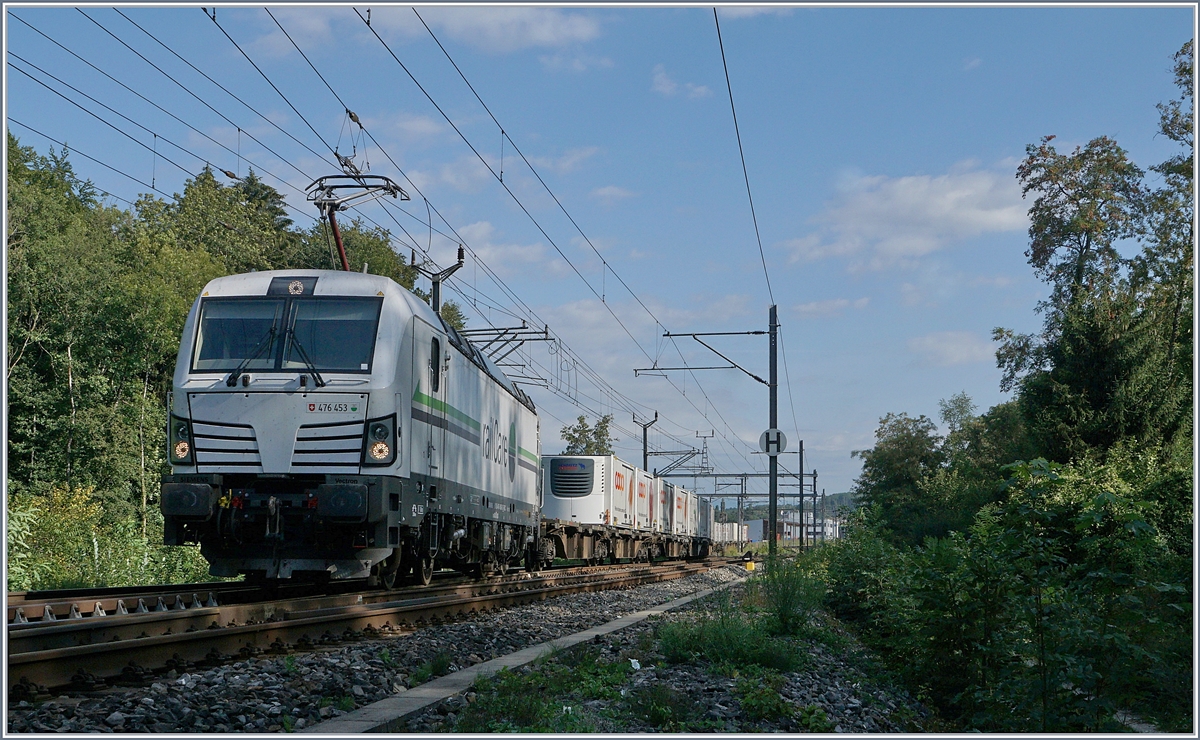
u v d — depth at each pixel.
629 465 40.72
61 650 7.80
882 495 61.25
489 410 19.80
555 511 35.38
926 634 10.38
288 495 12.88
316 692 8.06
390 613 12.93
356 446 12.93
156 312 36.94
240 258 55.47
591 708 7.92
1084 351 31.28
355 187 21.06
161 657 8.91
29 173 49.22
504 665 9.52
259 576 15.20
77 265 35.72
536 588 20.11
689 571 35.44
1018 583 8.94
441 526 16.56
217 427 12.90
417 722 7.18
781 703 8.37
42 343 35.06
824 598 19.14
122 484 34.38
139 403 36.69
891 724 9.12
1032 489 8.90
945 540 10.47
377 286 13.79
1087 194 38.41
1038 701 8.79
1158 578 8.92
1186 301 35.16
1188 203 35.56
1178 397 29.91
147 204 56.19
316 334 13.30
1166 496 15.73
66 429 33.94
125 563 22.19
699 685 9.28
